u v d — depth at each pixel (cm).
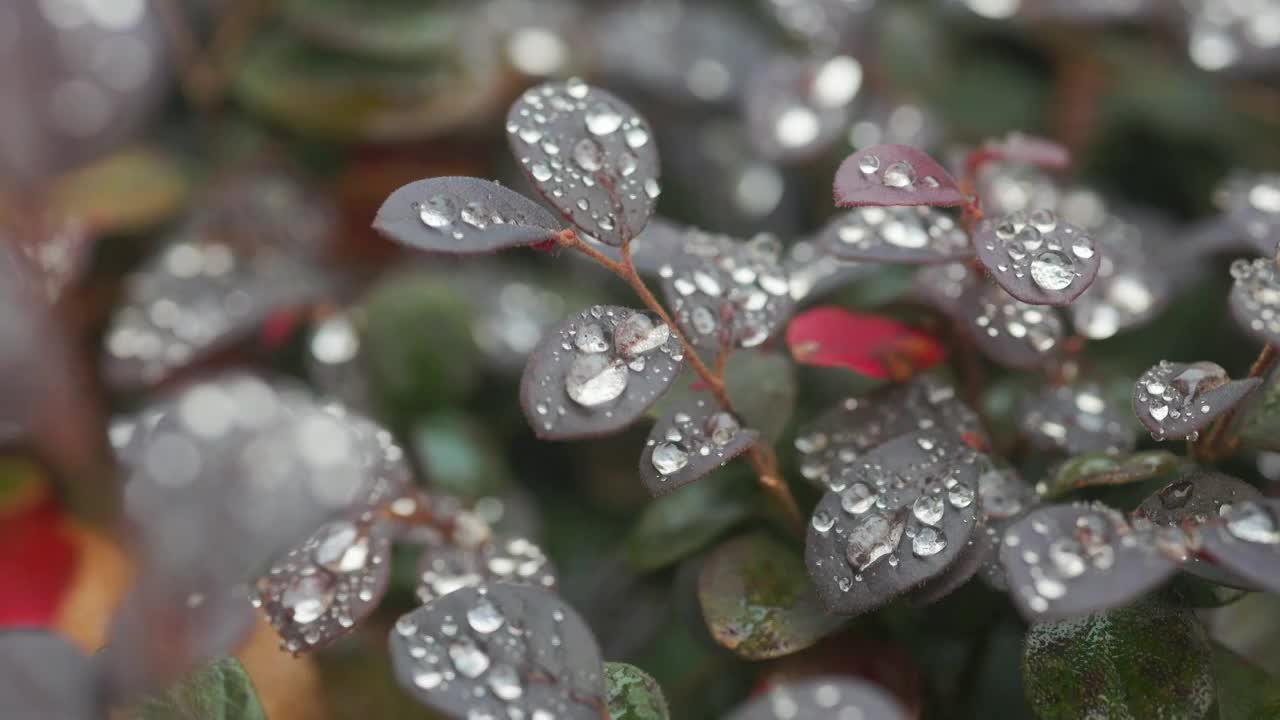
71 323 58
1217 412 47
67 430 49
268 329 61
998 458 50
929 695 51
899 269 56
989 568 48
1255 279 48
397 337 60
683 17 78
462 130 74
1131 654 48
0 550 51
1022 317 50
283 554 49
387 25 71
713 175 73
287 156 73
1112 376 54
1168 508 47
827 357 51
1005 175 56
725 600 49
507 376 62
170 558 44
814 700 44
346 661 52
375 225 46
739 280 50
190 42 69
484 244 46
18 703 45
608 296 65
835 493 48
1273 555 45
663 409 50
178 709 46
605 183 47
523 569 51
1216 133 71
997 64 74
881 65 68
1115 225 56
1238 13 63
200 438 44
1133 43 69
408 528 51
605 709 46
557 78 74
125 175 67
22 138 49
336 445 44
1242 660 49
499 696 45
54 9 50
